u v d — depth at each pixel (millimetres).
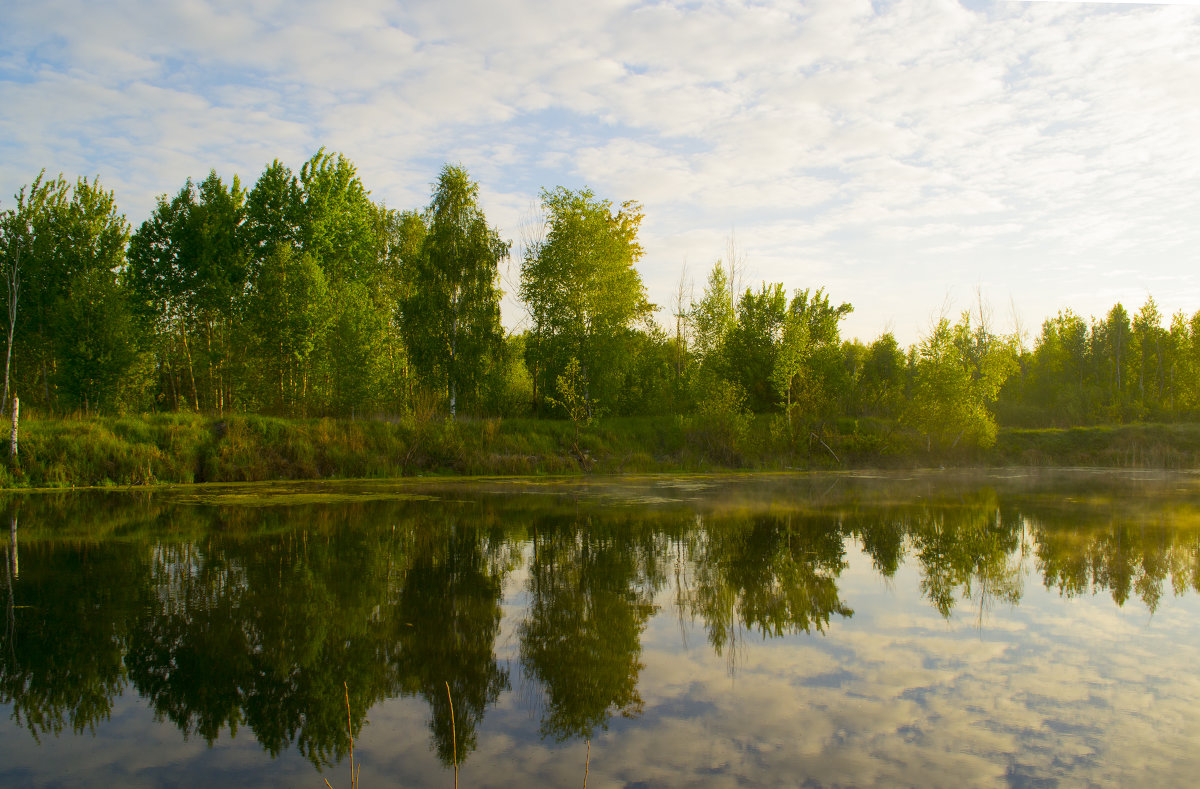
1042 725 6809
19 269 37875
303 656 8719
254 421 29922
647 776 5773
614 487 28109
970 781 5699
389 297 46812
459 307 37875
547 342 40250
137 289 42156
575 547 15656
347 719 7004
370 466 30359
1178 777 5777
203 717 7051
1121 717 7004
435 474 31391
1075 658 8789
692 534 17391
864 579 12969
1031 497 25500
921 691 7691
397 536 16625
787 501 23938
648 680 8031
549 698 7535
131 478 26031
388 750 6320
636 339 46031
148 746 6406
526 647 9156
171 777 5816
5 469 24312
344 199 45781
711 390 39719
